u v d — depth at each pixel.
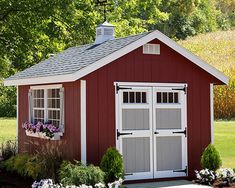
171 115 15.19
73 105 14.23
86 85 13.92
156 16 36.59
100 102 14.11
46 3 25.02
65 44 28.00
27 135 16.73
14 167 15.36
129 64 14.55
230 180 14.69
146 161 14.77
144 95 14.88
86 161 13.81
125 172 14.43
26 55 26.83
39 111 16.31
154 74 14.91
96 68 13.84
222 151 22.78
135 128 14.63
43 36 27.56
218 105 37.44
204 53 53.44
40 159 14.29
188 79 15.48
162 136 15.00
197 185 14.36
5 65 28.80
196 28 73.75
